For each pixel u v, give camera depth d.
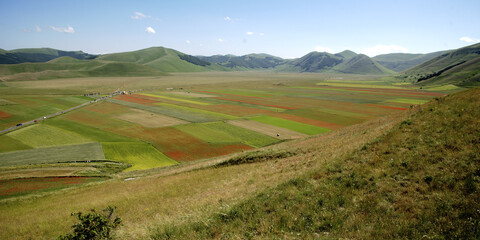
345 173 16.53
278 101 143.62
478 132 16.72
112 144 66.62
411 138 19.22
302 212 13.09
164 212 20.33
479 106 21.12
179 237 12.98
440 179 13.27
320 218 12.36
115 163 54.62
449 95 30.77
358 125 50.00
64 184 42.22
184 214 17.22
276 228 12.01
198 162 50.47
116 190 33.12
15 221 25.00
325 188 15.15
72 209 26.09
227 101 143.75
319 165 19.80
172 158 58.09
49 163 53.25
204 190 24.64
